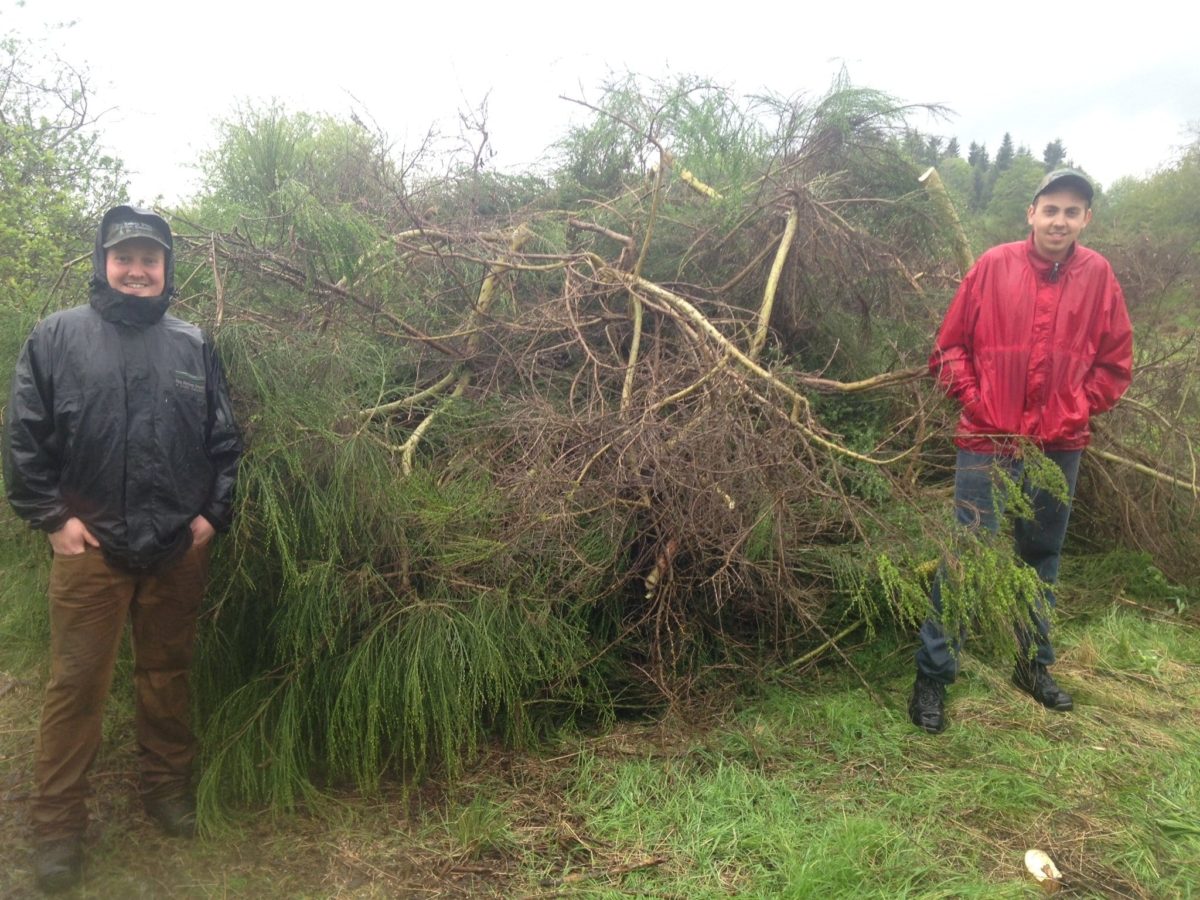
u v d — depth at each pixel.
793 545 3.05
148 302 2.16
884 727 2.90
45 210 5.92
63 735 2.16
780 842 2.29
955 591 2.71
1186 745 2.79
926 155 4.83
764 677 3.16
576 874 2.22
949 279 4.62
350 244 3.27
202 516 2.33
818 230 4.00
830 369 4.09
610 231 4.17
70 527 2.11
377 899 2.14
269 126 4.25
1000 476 2.79
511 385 3.74
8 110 7.05
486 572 2.80
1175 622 3.76
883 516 3.05
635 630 3.12
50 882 2.13
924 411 3.47
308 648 2.61
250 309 3.03
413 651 2.61
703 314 3.84
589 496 2.95
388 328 3.59
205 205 4.50
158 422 2.16
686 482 2.85
